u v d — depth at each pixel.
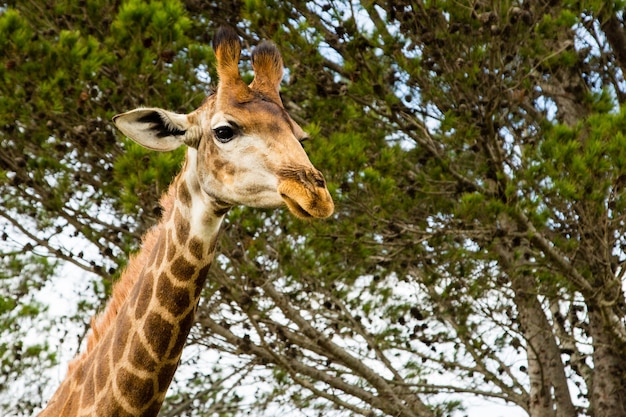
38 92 13.52
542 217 13.14
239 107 7.83
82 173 14.48
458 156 15.26
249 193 7.67
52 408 8.41
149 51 13.40
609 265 13.71
